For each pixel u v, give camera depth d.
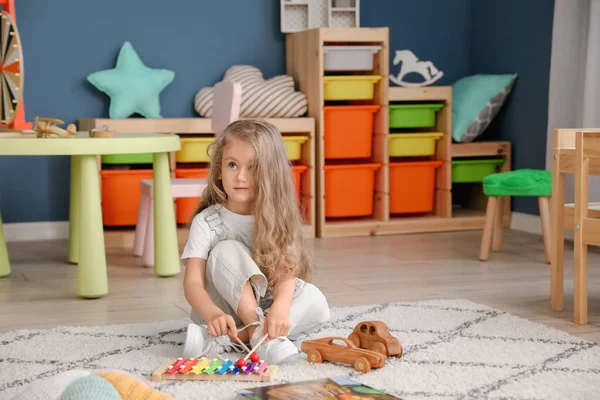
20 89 3.02
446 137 4.12
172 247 2.94
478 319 2.23
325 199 4.00
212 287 1.98
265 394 1.51
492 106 4.22
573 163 2.33
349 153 4.02
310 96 3.99
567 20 3.72
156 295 2.66
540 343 1.99
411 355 1.89
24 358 1.88
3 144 2.48
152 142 2.71
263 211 1.93
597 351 1.92
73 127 2.70
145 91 3.92
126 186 3.74
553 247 2.41
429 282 2.84
